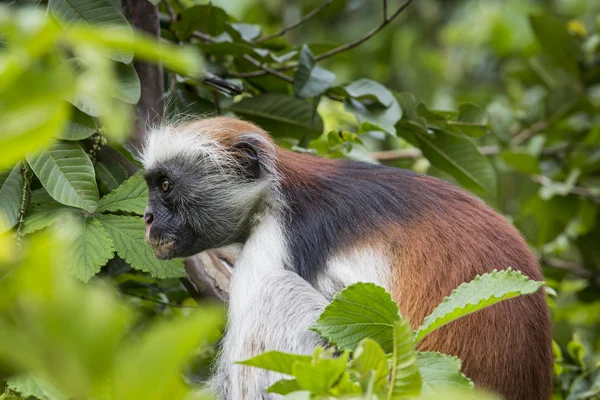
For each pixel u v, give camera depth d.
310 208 10.22
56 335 3.09
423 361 5.85
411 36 24.62
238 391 9.33
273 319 9.40
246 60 13.06
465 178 12.99
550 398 9.42
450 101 22.89
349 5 25.36
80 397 3.17
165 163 10.76
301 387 4.93
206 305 11.25
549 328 9.40
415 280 9.25
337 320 6.27
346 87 12.34
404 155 15.99
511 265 9.35
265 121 12.84
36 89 2.95
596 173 16.75
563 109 17.27
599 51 17.95
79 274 8.82
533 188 16.55
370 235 9.70
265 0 24.23
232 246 11.46
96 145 10.14
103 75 3.34
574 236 16.23
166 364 3.29
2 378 6.13
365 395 4.69
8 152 2.94
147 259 9.64
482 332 8.81
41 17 3.24
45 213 9.24
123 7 11.32
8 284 3.07
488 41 25.05
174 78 12.09
